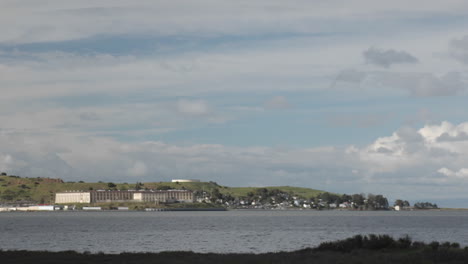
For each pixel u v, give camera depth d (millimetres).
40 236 188625
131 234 197500
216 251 123875
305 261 67562
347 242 86562
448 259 67750
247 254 81312
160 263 67562
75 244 149500
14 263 69188
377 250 82000
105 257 75938
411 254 71812
